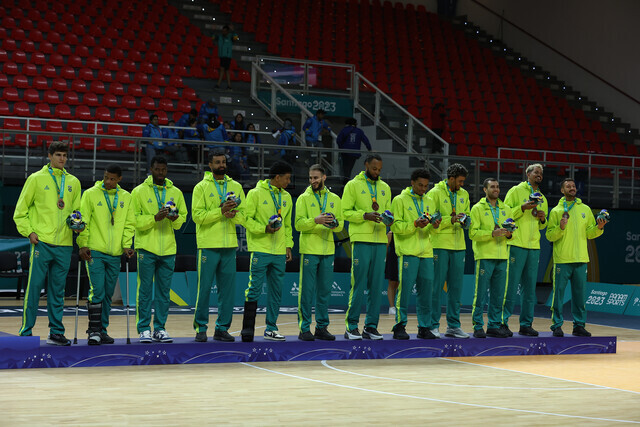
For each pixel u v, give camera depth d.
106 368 7.85
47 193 7.90
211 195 8.39
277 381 7.35
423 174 9.02
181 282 14.87
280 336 8.77
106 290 8.30
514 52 28.52
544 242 17.53
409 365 8.49
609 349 9.89
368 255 8.82
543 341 9.62
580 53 25.92
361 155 15.80
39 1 22.00
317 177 8.73
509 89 25.59
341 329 11.23
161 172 8.38
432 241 9.32
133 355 8.08
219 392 6.76
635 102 23.88
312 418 5.85
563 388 7.31
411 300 16.05
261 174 15.20
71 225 7.71
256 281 8.58
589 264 17.78
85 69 20.03
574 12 26.06
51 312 8.01
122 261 14.63
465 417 5.98
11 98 18.52
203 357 8.30
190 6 24.52
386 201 8.95
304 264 8.70
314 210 8.70
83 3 22.61
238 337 9.09
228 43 20.64
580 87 25.98
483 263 9.47
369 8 27.72
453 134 22.31
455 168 9.44
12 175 14.36
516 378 7.82
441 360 8.92
